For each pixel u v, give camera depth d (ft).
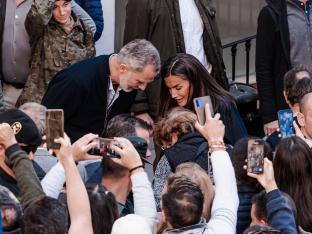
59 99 35.88
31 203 24.17
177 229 25.35
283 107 43.47
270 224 26.05
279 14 43.62
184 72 35.09
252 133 47.32
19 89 41.96
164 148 33.27
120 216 26.66
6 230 23.71
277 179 29.94
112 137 30.99
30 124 28.14
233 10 57.93
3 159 26.63
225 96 35.60
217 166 26.94
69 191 24.61
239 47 58.23
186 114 33.04
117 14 53.47
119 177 28.40
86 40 41.19
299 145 29.94
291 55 43.62
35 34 40.34
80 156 27.94
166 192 26.05
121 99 36.63
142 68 34.37
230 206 26.27
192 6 43.16
